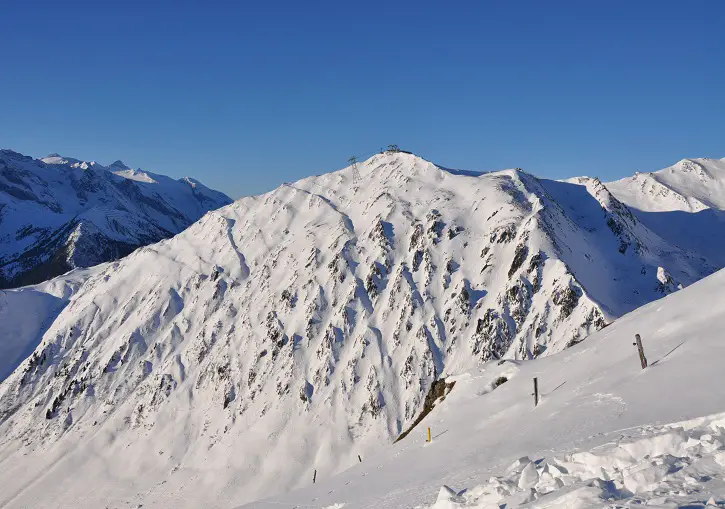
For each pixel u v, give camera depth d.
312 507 31.27
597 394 27.62
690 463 12.20
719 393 21.02
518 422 30.94
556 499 12.12
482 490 15.20
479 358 79.94
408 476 30.30
